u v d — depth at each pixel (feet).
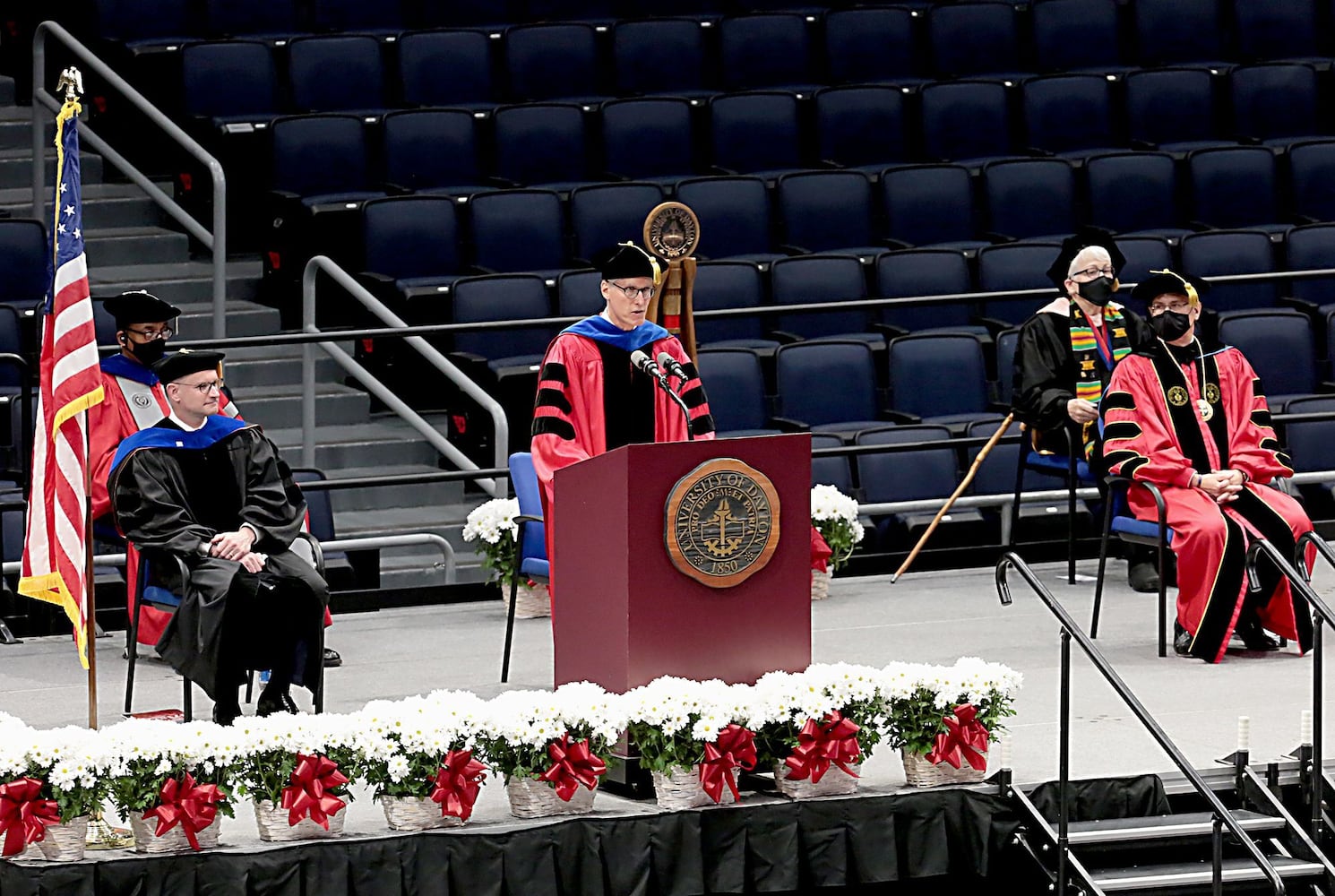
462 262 97.25
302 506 60.75
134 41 107.04
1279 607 66.69
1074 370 76.89
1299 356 93.30
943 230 103.91
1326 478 81.51
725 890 49.60
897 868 50.55
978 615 72.64
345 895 47.19
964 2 117.39
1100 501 83.35
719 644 50.11
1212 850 50.37
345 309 96.32
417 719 47.91
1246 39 119.75
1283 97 114.42
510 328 75.10
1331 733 56.59
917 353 90.22
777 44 113.91
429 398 93.81
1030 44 118.21
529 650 68.23
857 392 89.04
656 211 64.49
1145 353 70.13
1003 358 92.63
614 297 59.93
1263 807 53.01
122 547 66.54
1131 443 68.95
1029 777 52.49
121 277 98.12
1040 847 51.08
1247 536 65.98
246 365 94.63
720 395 86.89
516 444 88.84
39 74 96.17
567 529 52.49
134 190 105.50
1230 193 107.45
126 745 46.32
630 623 49.16
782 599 50.57
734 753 49.21
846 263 96.27
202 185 102.89
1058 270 77.56
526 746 48.91
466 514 89.56
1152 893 50.21
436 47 108.78
